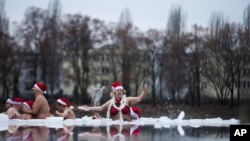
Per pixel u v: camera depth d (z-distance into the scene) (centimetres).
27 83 6078
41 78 5997
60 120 1045
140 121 1078
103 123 976
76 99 6131
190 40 5794
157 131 678
